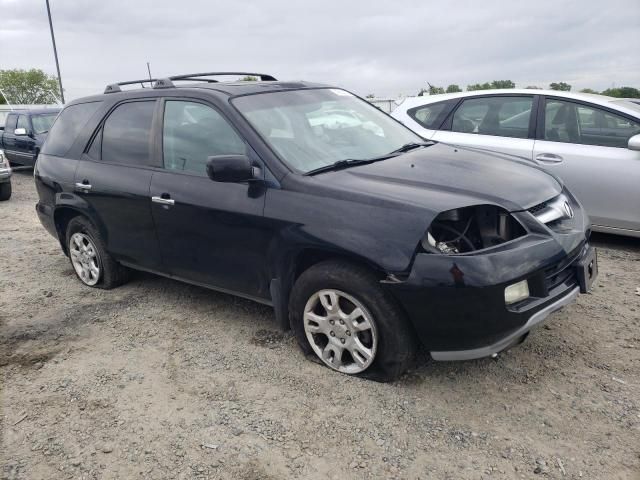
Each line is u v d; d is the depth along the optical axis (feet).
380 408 10.20
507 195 10.52
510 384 10.74
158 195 13.55
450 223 10.17
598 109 18.33
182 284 17.12
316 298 11.22
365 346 10.85
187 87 13.88
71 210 16.70
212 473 8.88
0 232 25.80
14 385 11.85
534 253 9.78
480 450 9.00
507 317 9.52
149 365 12.34
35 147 42.04
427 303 9.61
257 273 12.14
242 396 10.89
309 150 12.34
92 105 16.37
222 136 12.62
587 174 18.12
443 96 21.83
